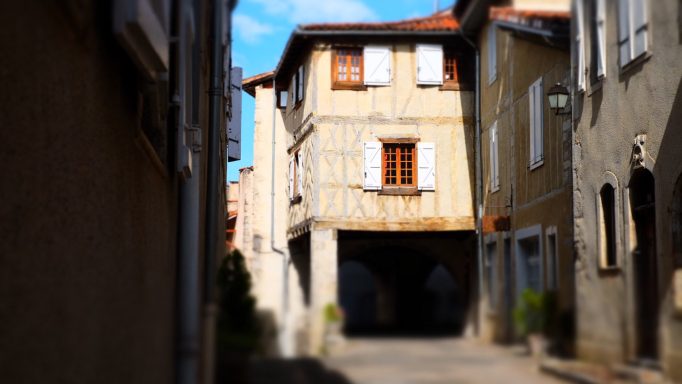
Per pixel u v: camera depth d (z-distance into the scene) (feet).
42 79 8.74
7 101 7.67
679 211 23.18
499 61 45.21
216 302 11.16
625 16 26.13
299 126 57.41
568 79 32.30
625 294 10.78
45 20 8.83
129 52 11.88
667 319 10.51
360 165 52.95
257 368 10.54
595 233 27.73
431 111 53.83
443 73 54.08
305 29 52.75
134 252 13.57
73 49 9.93
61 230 9.37
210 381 12.36
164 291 16.88
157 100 14.82
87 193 10.59
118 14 11.11
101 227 11.30
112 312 11.73
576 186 29.48
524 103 39.11
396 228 52.60
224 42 28.37
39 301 8.50
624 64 26.18
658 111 24.26
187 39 19.38
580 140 29.43
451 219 52.75
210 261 23.08
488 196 48.29
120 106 12.75
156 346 15.53
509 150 42.32
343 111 53.47
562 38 32.24
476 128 52.11
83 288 10.21
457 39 54.24
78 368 9.86
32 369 8.22
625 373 9.99
